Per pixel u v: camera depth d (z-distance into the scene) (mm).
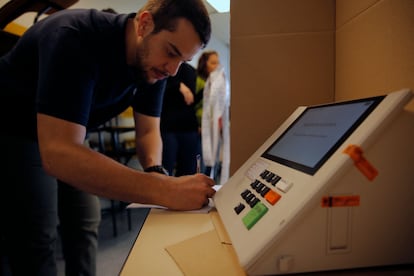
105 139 2455
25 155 724
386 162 285
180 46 596
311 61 622
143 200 470
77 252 881
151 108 904
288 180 336
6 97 688
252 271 269
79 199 874
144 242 362
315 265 278
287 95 629
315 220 275
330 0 611
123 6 2842
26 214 736
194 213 472
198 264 302
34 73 643
